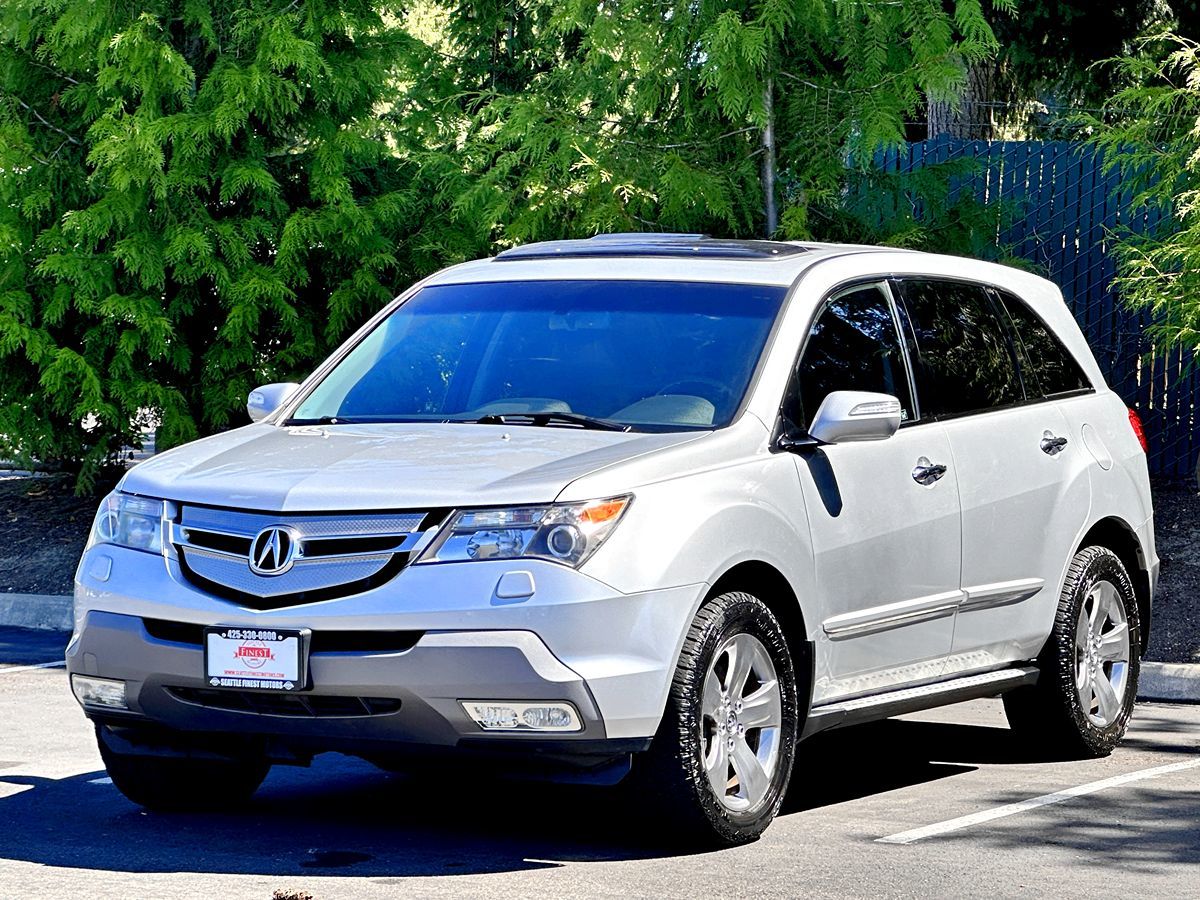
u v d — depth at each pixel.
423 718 12.62
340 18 31.14
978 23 27.56
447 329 16.28
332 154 31.11
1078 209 33.88
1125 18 38.22
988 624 16.97
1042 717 18.12
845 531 14.91
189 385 32.91
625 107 29.58
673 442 13.86
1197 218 25.44
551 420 14.70
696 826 13.35
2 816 14.88
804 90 28.69
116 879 12.53
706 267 16.08
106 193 30.95
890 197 30.45
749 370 14.84
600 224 27.84
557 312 15.98
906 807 15.72
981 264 18.58
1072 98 41.78
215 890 12.19
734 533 13.62
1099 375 19.58
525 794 15.98
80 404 31.31
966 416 16.89
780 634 14.08
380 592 12.60
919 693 16.00
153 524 13.71
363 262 31.42
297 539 12.92
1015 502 17.19
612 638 12.66
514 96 29.33
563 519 12.70
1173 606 26.33
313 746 13.23
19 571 30.25
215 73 31.03
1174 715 21.39
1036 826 14.84
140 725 13.90
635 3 27.66
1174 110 27.28
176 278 30.94
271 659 12.79
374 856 13.34
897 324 16.53
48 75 32.28
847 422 14.43
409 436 14.47
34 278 31.77
